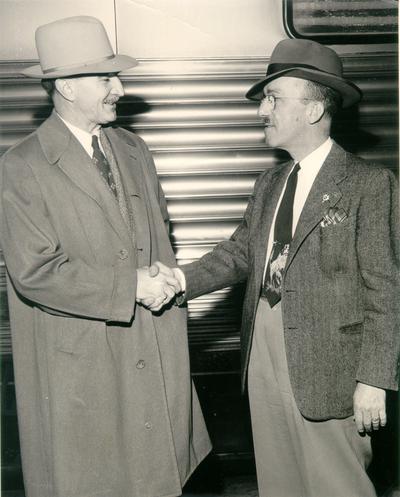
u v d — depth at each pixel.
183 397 2.60
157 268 2.41
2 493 3.35
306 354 2.32
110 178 2.47
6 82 3.32
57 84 2.38
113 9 3.31
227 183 3.51
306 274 2.32
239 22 3.37
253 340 2.54
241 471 3.51
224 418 3.59
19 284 2.32
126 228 2.43
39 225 2.32
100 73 2.38
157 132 3.44
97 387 2.40
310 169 2.43
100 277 2.35
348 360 2.32
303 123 2.40
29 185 2.33
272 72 2.43
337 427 2.37
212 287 2.70
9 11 3.28
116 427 2.44
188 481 3.43
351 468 2.40
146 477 2.47
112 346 2.43
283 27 3.38
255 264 2.51
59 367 2.38
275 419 2.52
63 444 2.38
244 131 3.47
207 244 3.54
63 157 2.38
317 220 2.30
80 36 2.36
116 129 2.69
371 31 3.40
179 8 3.34
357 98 2.47
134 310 2.45
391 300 2.22
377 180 2.27
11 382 3.41
